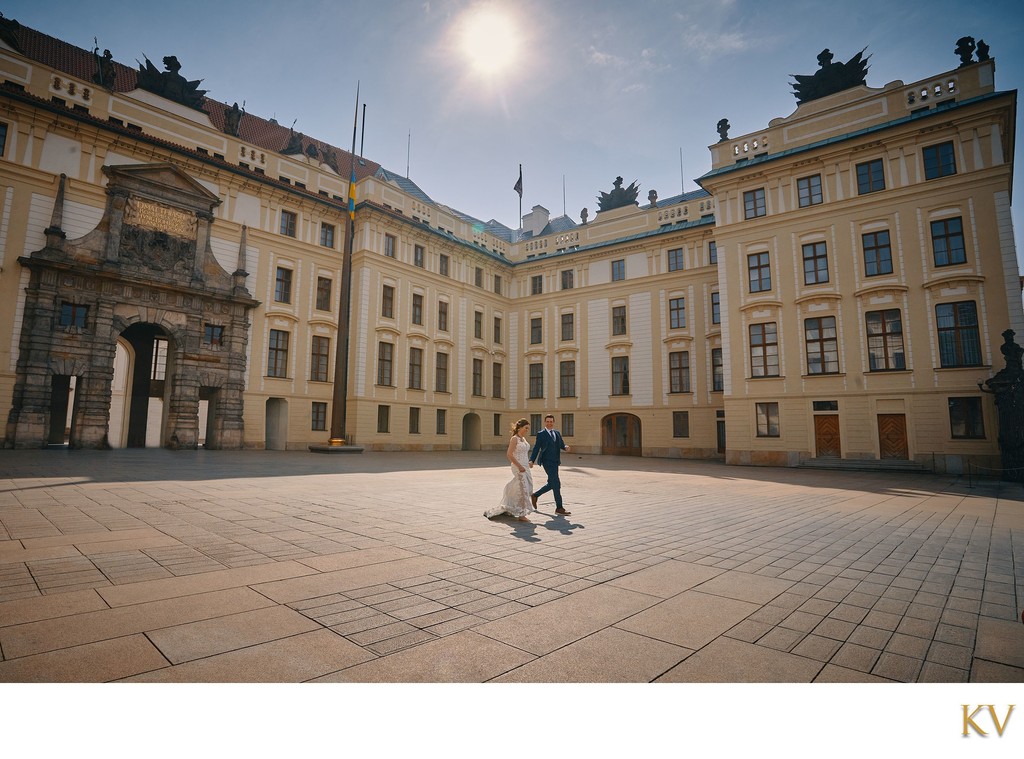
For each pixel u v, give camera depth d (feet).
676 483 53.78
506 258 147.02
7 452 67.36
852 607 14.73
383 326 112.27
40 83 79.71
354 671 10.05
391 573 17.02
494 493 39.27
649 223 124.57
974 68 76.69
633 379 121.70
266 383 100.07
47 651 10.43
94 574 15.87
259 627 12.11
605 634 12.32
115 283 84.43
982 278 73.51
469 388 131.44
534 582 16.46
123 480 39.96
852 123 85.97
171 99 95.50
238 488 37.86
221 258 96.43
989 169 74.59
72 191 81.46
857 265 82.99
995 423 71.15
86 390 80.94
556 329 135.95
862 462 77.82
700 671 10.48
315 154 117.91
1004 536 25.98
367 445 107.65
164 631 11.68
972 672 10.63
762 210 92.99
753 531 26.68
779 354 88.12
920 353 76.84
